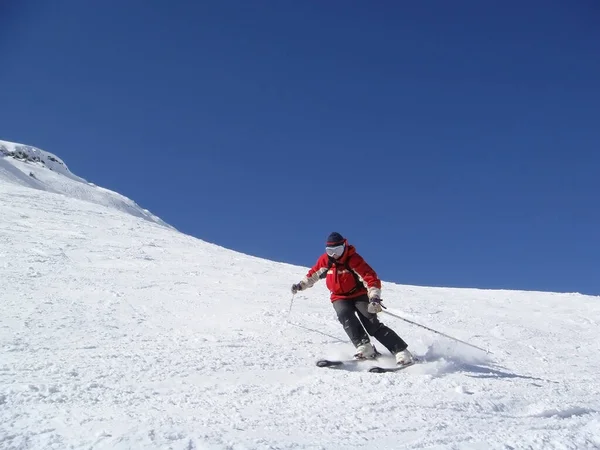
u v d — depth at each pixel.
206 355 5.02
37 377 3.91
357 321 5.45
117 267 10.98
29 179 73.81
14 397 3.36
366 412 3.55
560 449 3.09
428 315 9.70
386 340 5.33
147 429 2.79
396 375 4.72
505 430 3.44
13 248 11.50
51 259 10.82
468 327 8.88
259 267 14.20
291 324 7.05
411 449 2.93
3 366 4.14
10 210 17.16
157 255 13.46
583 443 3.22
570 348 8.10
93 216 19.27
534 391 4.65
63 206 20.16
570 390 4.95
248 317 7.29
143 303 7.69
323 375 4.64
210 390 3.93
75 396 3.51
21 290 7.61
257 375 4.49
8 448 2.51
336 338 6.48
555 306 13.24
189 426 2.96
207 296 8.83
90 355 4.72
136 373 4.23
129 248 13.81
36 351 4.73
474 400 4.06
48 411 3.15
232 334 6.18
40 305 6.77
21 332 5.37
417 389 4.26
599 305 13.71
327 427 3.20
